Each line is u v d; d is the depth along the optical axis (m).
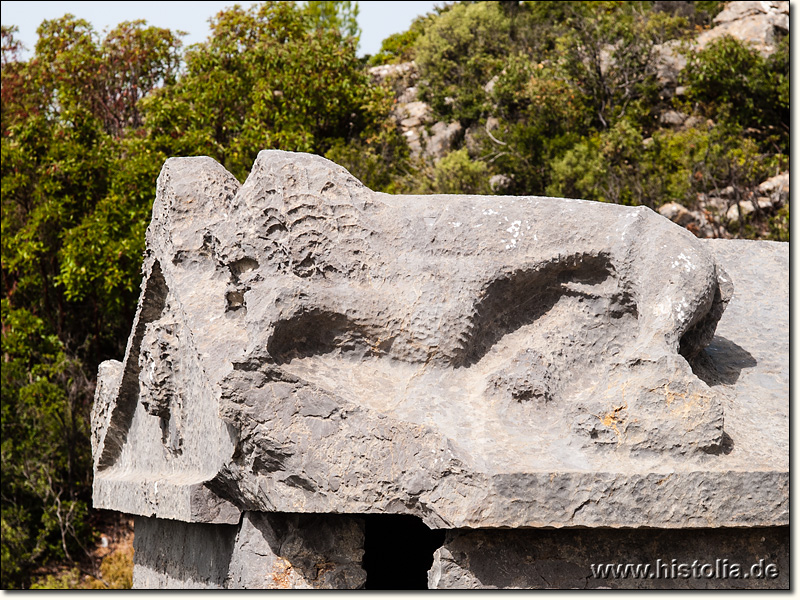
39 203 13.12
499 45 20.72
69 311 13.67
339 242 3.66
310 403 3.41
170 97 13.66
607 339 3.74
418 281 3.65
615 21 19.36
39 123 12.96
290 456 3.39
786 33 18.80
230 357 3.62
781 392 4.02
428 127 19.23
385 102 16.19
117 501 4.87
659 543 3.51
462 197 3.83
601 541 3.47
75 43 15.98
